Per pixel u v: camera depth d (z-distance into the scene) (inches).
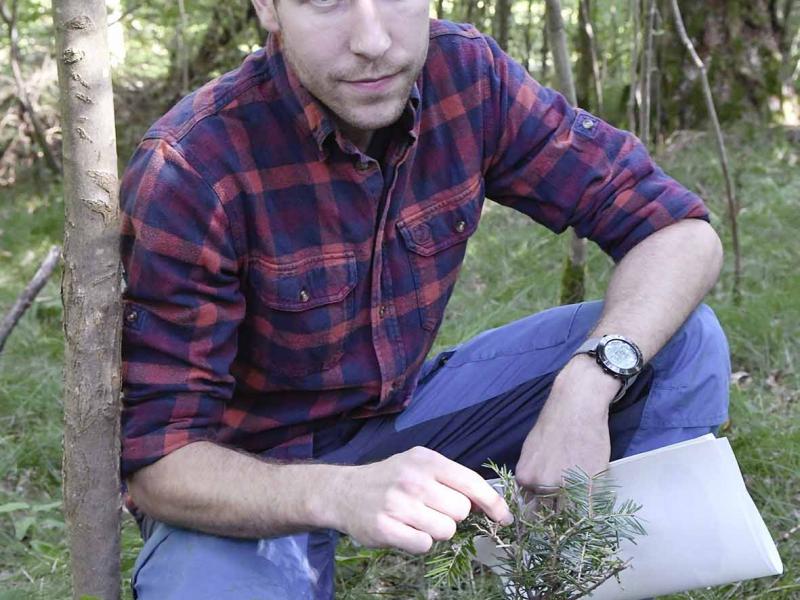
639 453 68.1
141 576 63.6
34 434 114.2
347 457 73.8
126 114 241.1
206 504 59.5
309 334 66.3
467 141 69.8
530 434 65.8
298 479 57.8
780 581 80.5
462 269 154.9
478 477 55.2
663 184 73.2
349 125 62.9
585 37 203.5
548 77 235.1
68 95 53.4
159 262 60.4
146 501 61.9
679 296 68.9
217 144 61.3
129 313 61.5
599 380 65.4
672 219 72.5
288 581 63.8
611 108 217.8
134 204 60.7
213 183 61.0
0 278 171.2
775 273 143.3
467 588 80.0
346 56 57.5
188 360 61.4
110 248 56.3
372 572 84.6
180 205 60.4
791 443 99.2
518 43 248.5
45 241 188.4
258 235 63.3
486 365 76.9
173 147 60.6
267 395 70.1
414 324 70.5
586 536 55.2
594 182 72.9
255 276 64.3
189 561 61.4
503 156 73.0
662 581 64.2
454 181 69.6
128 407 61.7
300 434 71.8
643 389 70.4
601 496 57.7
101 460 59.2
